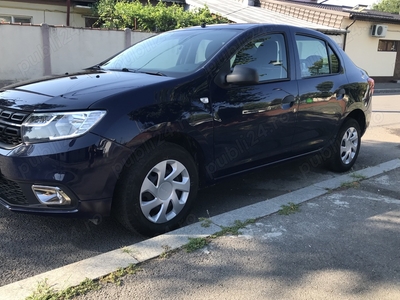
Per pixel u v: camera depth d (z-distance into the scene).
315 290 2.60
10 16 14.43
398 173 5.13
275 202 3.96
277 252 3.03
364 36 19.50
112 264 2.73
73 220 3.57
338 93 4.80
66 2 15.07
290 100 4.14
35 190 2.86
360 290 2.63
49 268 2.81
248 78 3.41
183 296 2.47
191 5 18.45
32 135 2.82
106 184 2.90
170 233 3.23
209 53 3.70
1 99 3.19
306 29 4.66
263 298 2.50
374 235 3.38
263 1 22.03
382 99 14.94
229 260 2.89
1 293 2.38
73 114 2.81
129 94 3.02
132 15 14.48
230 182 4.79
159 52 4.18
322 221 3.60
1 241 3.14
